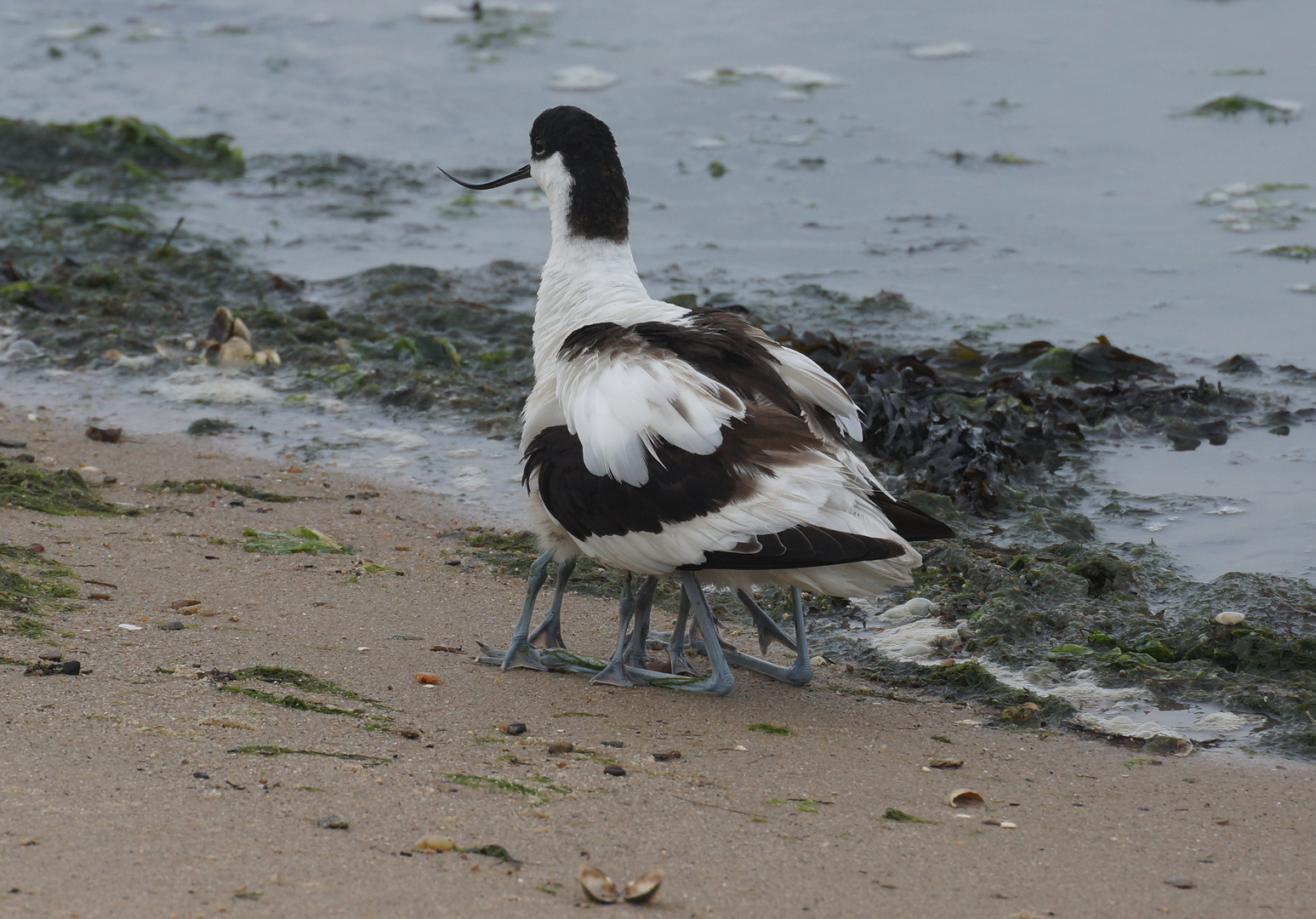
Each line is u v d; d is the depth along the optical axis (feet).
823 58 99.14
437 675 28.12
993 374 53.36
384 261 67.87
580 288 33.42
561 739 25.00
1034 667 31.01
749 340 27.99
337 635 30.17
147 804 20.44
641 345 27.50
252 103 95.30
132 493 40.75
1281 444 46.70
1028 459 45.37
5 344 55.52
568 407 27.73
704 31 106.63
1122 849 21.88
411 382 51.85
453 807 21.26
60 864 18.49
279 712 24.89
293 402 50.93
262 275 63.57
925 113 88.07
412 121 91.40
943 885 20.08
